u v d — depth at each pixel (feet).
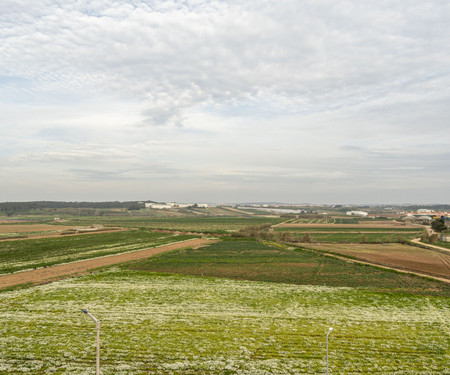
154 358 103.65
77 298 161.58
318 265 250.37
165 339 117.80
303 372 96.37
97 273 215.31
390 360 103.86
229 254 296.51
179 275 214.48
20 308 146.10
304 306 155.63
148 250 320.09
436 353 108.88
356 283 198.90
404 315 143.95
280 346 113.50
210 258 275.80
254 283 196.95
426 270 234.17
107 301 158.10
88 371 94.79
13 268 228.63
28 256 280.51
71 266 239.50
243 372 96.17
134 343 113.80
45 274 212.84
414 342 116.88
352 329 128.36
